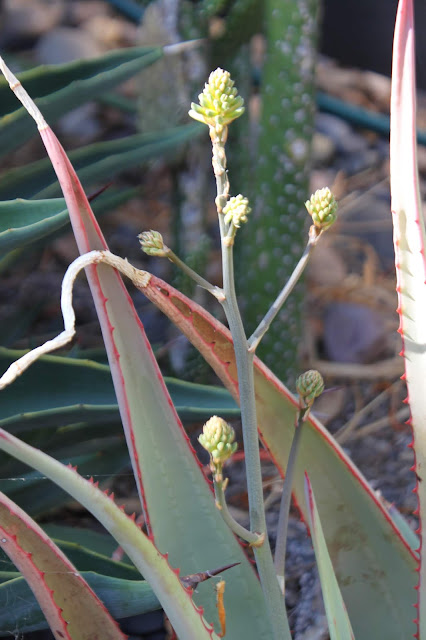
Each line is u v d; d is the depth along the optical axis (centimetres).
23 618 125
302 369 243
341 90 386
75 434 143
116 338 111
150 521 114
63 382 133
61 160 107
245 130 208
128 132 340
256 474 108
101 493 100
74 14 408
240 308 210
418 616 118
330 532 123
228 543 116
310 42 179
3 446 98
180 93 187
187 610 104
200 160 195
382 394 232
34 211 127
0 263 146
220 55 190
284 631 111
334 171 338
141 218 298
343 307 261
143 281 110
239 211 102
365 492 121
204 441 102
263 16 187
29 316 180
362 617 125
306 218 193
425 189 313
